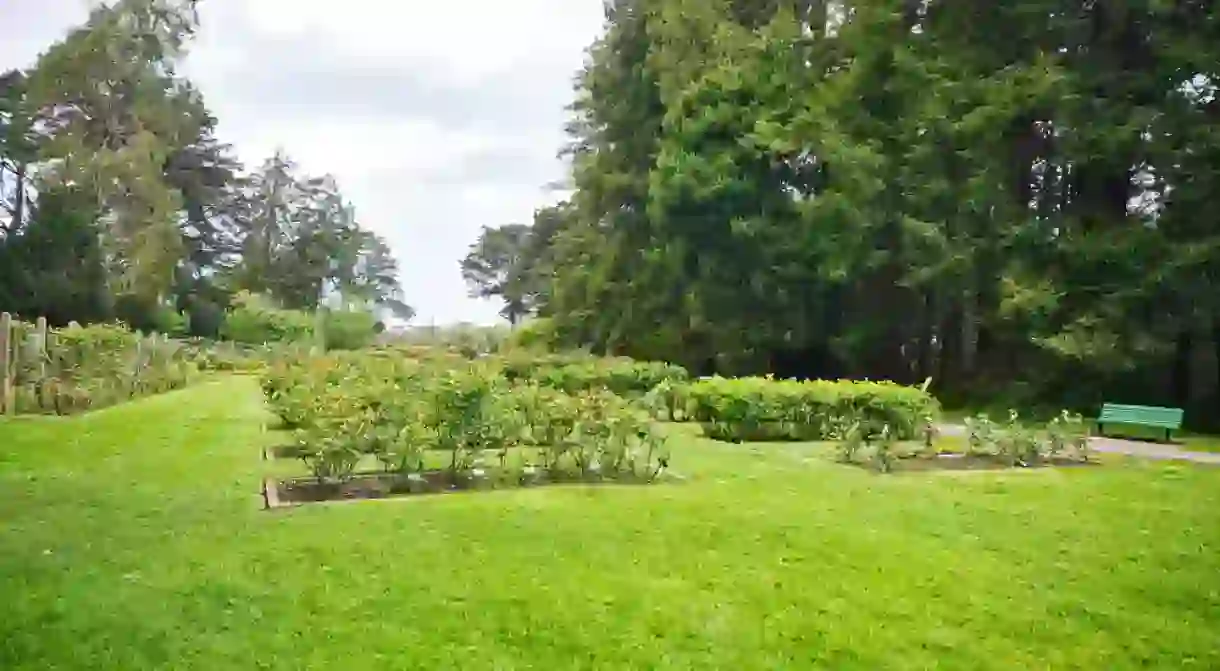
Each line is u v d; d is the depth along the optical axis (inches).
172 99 2068.2
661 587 250.1
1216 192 812.0
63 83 1859.0
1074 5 937.5
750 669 199.5
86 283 1571.1
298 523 311.7
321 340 1875.0
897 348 1141.7
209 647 202.5
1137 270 815.7
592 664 199.2
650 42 1401.3
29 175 1822.1
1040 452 552.7
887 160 994.1
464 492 377.4
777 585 255.3
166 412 685.3
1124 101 867.4
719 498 371.9
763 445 570.9
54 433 531.2
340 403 418.0
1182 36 845.2
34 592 234.2
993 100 893.2
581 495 372.2
